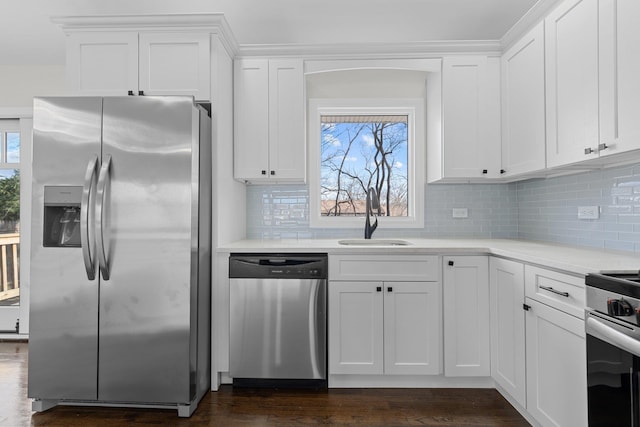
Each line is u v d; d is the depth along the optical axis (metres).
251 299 2.32
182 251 2.05
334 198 3.20
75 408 2.15
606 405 1.24
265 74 2.71
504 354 2.11
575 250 2.02
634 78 1.46
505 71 2.61
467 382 2.36
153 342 2.05
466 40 2.66
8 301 3.35
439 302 2.31
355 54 2.71
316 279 2.30
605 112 1.62
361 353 2.32
